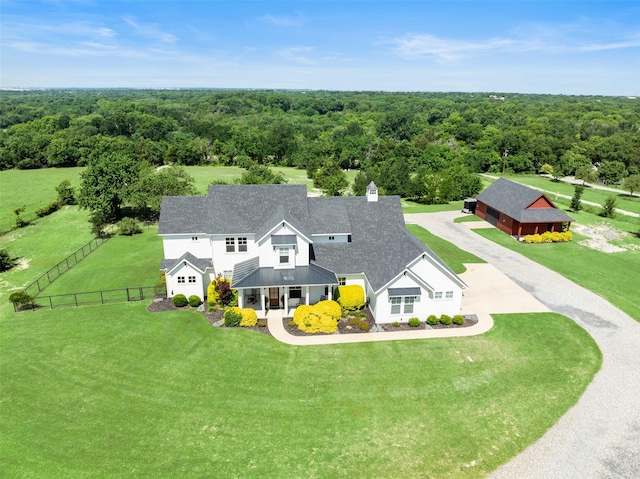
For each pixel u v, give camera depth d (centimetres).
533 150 11919
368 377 2547
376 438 2072
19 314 3362
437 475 1861
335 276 3359
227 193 3759
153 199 6266
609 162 10412
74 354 2764
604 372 2630
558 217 5578
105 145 11781
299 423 2169
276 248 3338
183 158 12912
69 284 4041
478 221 6556
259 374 2566
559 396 2394
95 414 2217
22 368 2623
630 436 2097
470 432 2117
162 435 2075
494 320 3294
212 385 2459
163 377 2530
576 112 19975
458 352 2828
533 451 1997
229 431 2106
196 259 3762
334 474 1859
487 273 4284
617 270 4462
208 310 3353
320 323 3042
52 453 1955
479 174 11625
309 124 18562
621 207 7819
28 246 5441
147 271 4288
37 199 8081
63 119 15838
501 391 2433
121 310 3372
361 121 19438
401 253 3362
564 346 2923
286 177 10675
